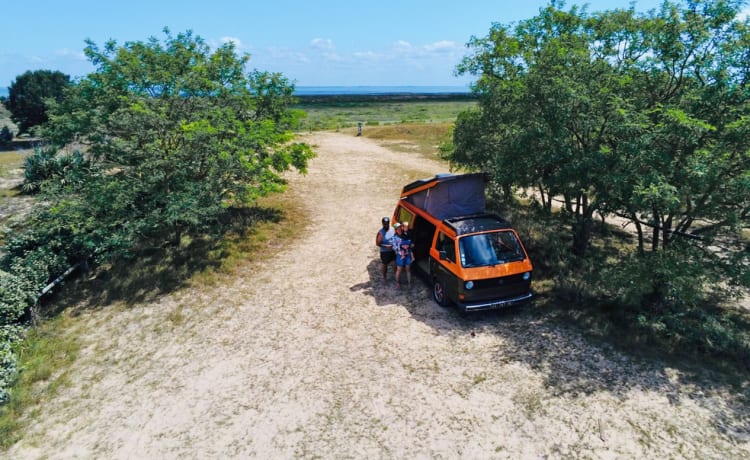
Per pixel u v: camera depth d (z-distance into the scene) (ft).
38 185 61.00
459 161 53.01
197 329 30.37
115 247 39.70
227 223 50.14
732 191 24.12
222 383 24.38
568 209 40.34
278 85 53.26
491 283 27.94
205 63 52.11
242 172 43.34
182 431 20.94
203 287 36.50
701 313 28.07
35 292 33.68
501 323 28.68
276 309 32.53
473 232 29.55
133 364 26.86
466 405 21.33
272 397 22.89
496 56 41.52
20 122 162.40
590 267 35.12
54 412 23.04
